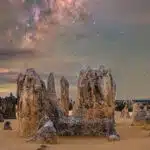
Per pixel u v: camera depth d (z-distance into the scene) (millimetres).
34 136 32000
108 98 38250
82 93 38938
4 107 61531
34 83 35938
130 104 59188
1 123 50250
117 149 27609
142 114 44594
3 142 31266
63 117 36500
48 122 31969
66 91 43750
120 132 38094
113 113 38562
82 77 39250
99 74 38969
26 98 35438
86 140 32844
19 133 35656
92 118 37812
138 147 27969
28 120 35219
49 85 37688
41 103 35750
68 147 28750
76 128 35469
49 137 31031
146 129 40562
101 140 32781
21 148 28344
